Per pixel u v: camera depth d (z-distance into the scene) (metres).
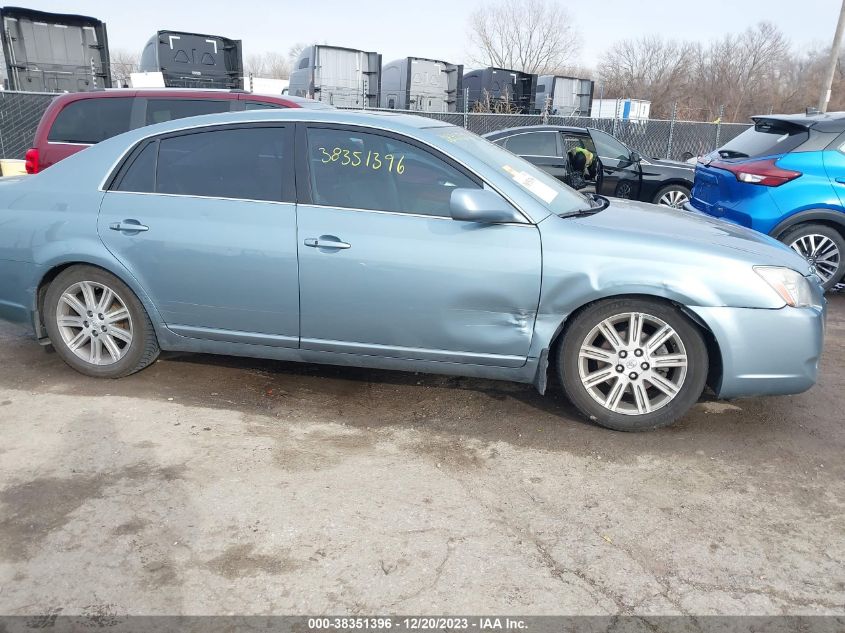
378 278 3.61
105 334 4.15
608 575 2.56
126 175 4.02
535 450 3.51
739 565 2.64
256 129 3.89
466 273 3.53
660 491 3.15
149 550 2.63
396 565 2.59
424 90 18.47
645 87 39.44
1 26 13.66
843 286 7.21
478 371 3.73
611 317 3.55
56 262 4.03
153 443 3.45
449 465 3.34
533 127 10.11
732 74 39.31
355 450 3.46
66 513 2.85
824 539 2.82
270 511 2.90
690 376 3.56
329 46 17.00
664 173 10.20
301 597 2.41
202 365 4.54
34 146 7.05
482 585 2.49
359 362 3.86
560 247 3.48
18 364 4.48
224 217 3.80
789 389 3.57
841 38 19.75
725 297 3.42
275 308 3.81
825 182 6.35
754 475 3.31
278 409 3.92
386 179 3.69
